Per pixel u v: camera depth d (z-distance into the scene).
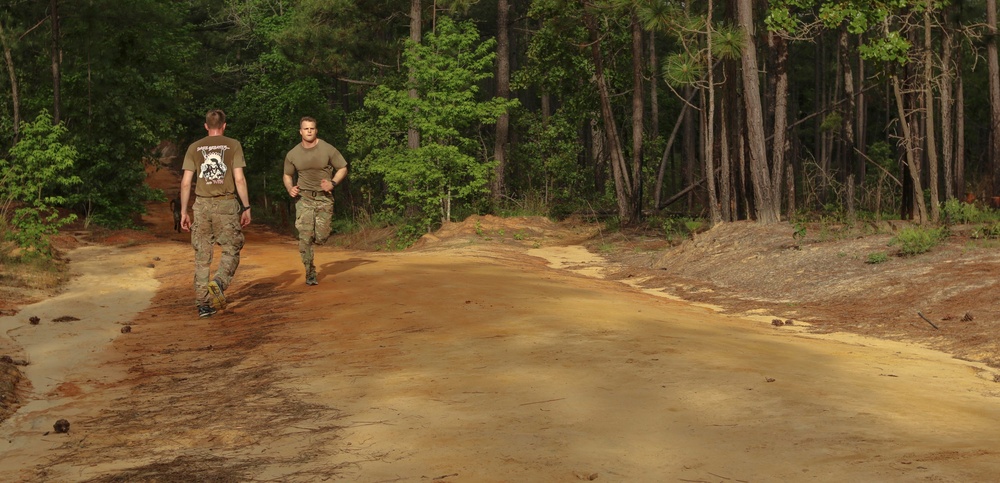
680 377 6.05
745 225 17.61
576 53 32.06
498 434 4.76
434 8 33.41
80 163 29.41
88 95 29.69
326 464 4.38
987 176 37.84
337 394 5.99
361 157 34.53
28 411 6.04
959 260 11.98
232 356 7.88
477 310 9.62
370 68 39.59
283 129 42.72
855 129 44.81
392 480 4.05
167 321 10.27
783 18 18.25
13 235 15.41
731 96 20.39
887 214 24.61
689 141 43.09
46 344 8.66
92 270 15.46
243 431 5.18
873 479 3.77
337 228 35.09
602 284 14.12
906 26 17.84
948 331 9.03
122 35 31.28
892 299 10.96
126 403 6.21
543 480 3.97
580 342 7.52
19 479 4.45
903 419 4.93
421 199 27.00
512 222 25.88
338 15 37.03
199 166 10.50
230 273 10.60
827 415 4.98
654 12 18.55
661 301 12.05
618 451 4.38
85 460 4.75
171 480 4.27
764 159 17.91
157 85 32.03
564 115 38.12
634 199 27.41
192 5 53.59
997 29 31.33
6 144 29.06
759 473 3.95
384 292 11.33
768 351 7.44
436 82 27.84
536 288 11.89
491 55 27.70
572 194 38.22
